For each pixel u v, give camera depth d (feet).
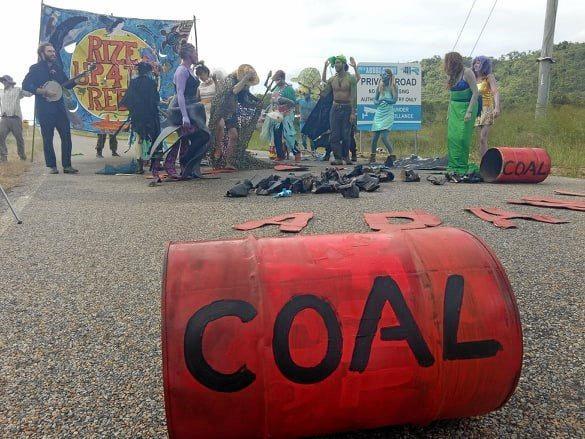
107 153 50.60
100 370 8.51
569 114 51.44
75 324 10.19
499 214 18.66
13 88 41.45
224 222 18.37
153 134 33.68
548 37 57.26
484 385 6.08
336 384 5.77
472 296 6.16
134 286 12.16
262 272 6.04
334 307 5.91
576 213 19.30
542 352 8.73
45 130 33.22
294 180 25.26
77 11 41.16
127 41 42.29
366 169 29.35
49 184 28.58
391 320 5.95
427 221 17.49
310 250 6.45
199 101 30.07
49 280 12.67
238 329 5.67
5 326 10.16
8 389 8.02
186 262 6.07
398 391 5.92
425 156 47.75
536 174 27.94
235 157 34.86
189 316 5.67
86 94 42.37
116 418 7.27
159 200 23.20
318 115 42.73
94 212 20.59
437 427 6.96
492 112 30.42
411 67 44.96
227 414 5.65
